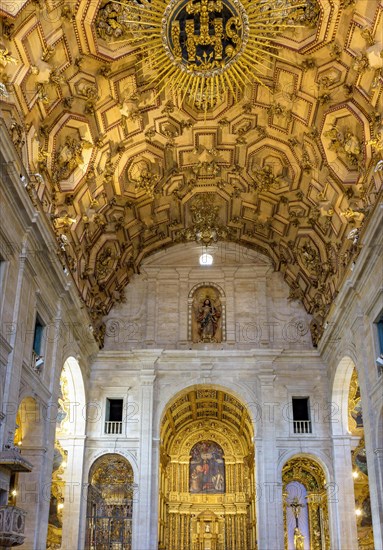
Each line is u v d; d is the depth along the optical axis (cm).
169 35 1834
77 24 1730
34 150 1817
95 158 2183
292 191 2458
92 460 2562
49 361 2031
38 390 1888
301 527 2794
